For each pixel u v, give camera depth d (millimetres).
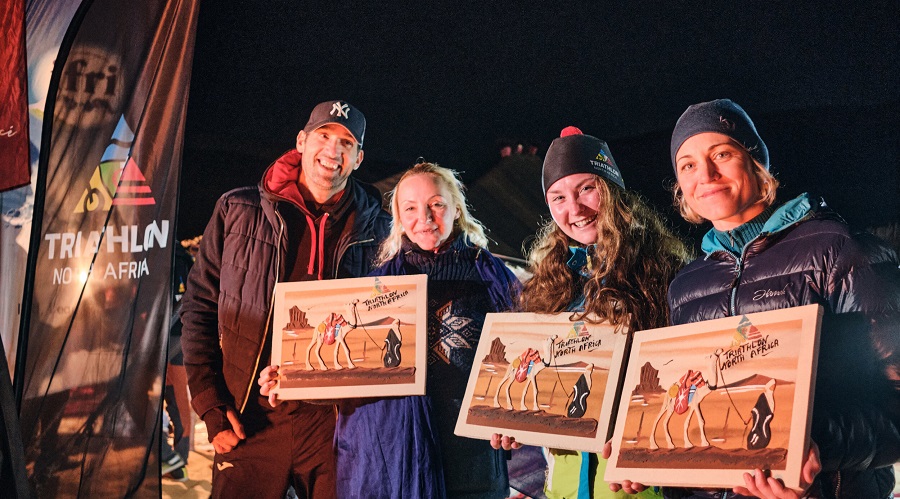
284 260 2668
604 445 1823
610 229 2027
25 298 2877
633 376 1768
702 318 1755
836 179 2422
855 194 2385
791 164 2492
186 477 3516
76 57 2932
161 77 2869
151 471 2777
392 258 2500
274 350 2412
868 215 2359
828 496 1581
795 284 1612
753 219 1736
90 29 2932
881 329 1504
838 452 1481
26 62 3057
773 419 1506
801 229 1647
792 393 1496
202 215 3514
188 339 2732
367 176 3195
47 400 2838
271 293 2658
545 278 2121
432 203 2393
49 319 2871
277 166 2736
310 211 2699
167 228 2814
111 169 2863
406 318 2309
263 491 2629
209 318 2736
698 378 1645
